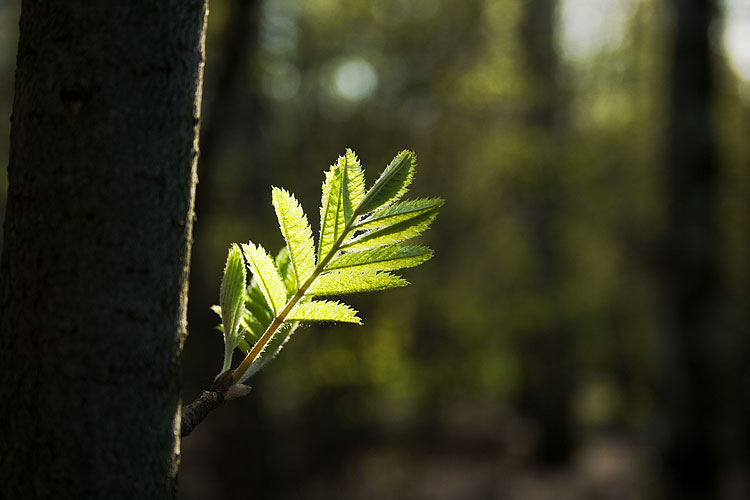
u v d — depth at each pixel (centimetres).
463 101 1091
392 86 1073
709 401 723
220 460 913
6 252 66
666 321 752
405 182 78
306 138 1057
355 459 1021
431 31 1078
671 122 760
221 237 895
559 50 1338
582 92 1462
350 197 78
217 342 798
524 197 1167
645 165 1218
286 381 923
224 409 909
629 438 1580
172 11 68
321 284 80
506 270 1286
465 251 1212
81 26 65
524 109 1218
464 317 1038
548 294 1194
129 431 65
